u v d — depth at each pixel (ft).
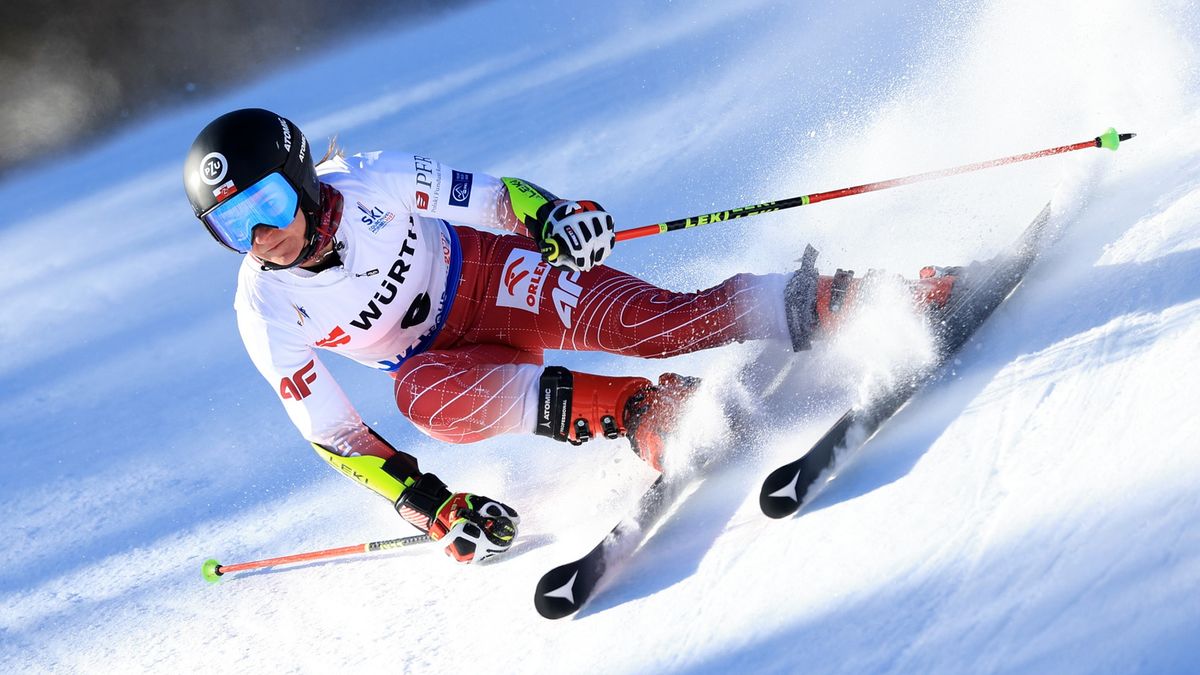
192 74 216.54
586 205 32.68
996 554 20.68
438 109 135.03
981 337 29.96
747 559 25.86
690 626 24.29
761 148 72.13
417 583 33.60
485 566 33.19
